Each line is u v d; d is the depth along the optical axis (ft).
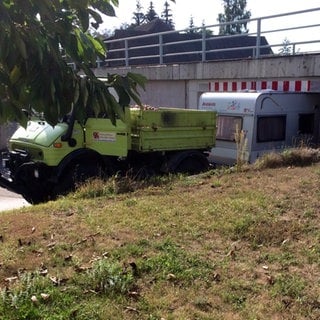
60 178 31.99
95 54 7.29
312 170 30.30
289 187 26.12
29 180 32.81
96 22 7.50
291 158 33.47
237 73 47.29
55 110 6.97
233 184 27.89
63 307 13.48
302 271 15.98
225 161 41.16
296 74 41.91
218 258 17.12
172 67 55.06
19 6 6.46
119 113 7.29
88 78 7.14
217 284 15.08
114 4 7.63
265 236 18.98
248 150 38.91
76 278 15.16
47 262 16.76
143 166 34.17
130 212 22.88
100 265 15.40
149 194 26.89
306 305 13.79
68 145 32.07
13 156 33.91
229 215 21.63
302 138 42.16
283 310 13.55
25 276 15.01
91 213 23.07
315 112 42.75
